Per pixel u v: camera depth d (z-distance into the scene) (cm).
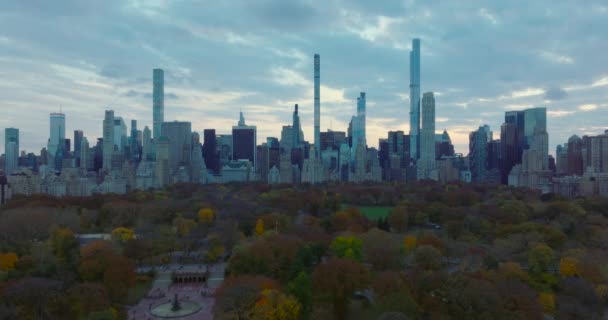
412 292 19225
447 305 18212
